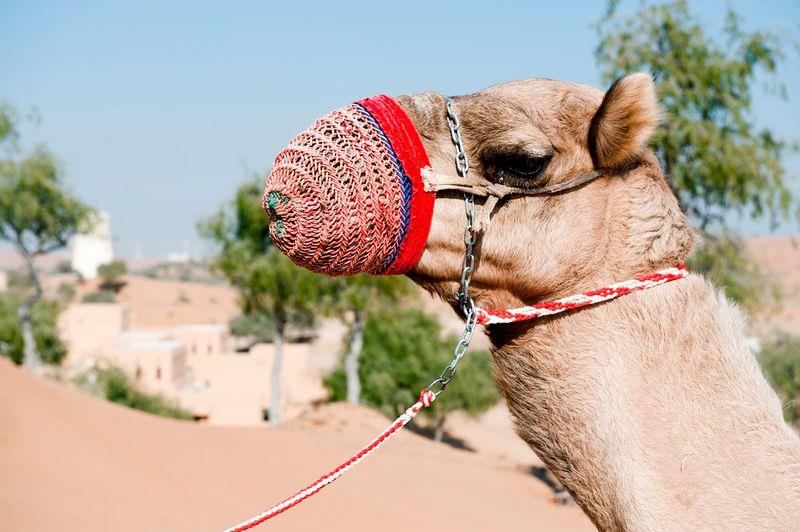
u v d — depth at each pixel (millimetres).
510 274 3184
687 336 2988
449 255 3197
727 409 2902
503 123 3143
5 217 43781
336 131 3035
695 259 15953
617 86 3002
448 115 3211
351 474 15781
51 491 10758
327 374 54562
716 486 2814
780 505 2787
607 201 3127
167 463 13625
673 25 15953
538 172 3135
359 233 2990
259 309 38312
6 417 12555
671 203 3189
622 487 2883
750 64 15805
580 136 3152
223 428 17781
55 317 56656
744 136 15922
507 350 3197
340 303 38094
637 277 3080
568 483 3086
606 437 2945
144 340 62188
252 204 36188
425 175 3080
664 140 15320
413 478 16547
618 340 3016
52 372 47312
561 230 3119
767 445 2867
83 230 46156
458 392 43312
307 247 3016
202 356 57688
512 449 45625
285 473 15047
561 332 3076
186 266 183875
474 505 15242
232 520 11805
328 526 12414
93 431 13703
